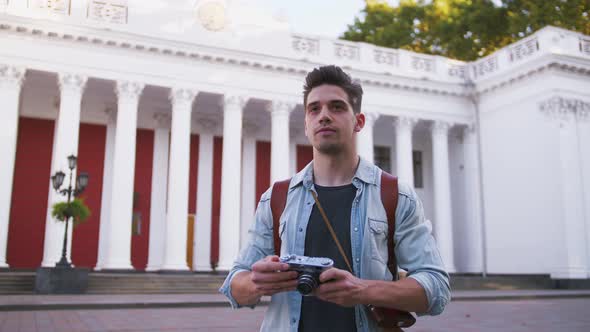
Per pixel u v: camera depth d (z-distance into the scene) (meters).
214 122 26.81
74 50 21.22
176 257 21.56
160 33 22.48
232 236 22.61
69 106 20.78
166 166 25.83
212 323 9.32
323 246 1.98
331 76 2.10
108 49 21.72
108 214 24.69
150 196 25.73
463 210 28.33
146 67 22.23
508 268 25.66
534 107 25.00
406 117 26.77
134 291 18.00
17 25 20.11
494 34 35.09
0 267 19.05
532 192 24.83
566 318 10.48
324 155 2.11
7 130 19.81
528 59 25.17
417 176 31.34
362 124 2.22
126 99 21.75
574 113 24.38
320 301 1.95
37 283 16.31
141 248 25.16
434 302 1.81
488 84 27.25
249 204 27.09
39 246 23.52
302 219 2.03
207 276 19.84
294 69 24.48
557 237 23.44
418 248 1.95
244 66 23.83
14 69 20.16
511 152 26.09
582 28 31.45
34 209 23.67
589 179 24.23
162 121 26.02
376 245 1.96
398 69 27.02
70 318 9.95
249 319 10.14
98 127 25.28
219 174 27.17
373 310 1.87
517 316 10.91
